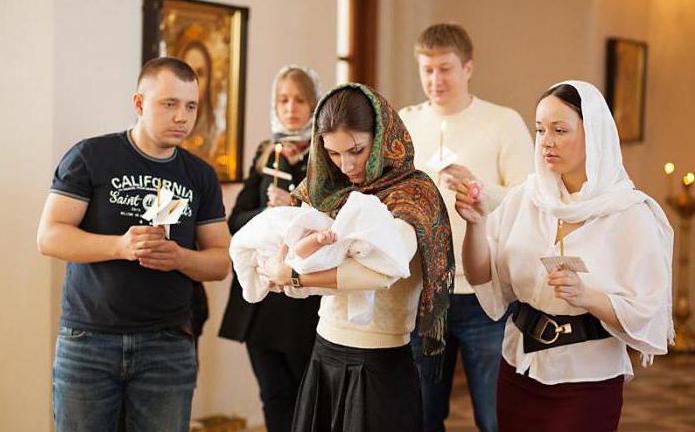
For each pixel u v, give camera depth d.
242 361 5.64
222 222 3.67
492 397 4.14
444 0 8.09
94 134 4.67
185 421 3.54
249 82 5.59
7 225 4.58
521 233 3.08
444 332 2.84
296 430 3.01
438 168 3.51
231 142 5.48
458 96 4.25
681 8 8.54
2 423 4.68
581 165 2.97
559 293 2.81
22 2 4.52
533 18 7.82
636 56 8.33
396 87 7.77
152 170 3.45
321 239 2.63
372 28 7.54
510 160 4.20
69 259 3.32
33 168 4.52
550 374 2.97
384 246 2.59
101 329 3.36
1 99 4.57
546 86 7.79
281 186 4.39
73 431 3.39
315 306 4.27
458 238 4.13
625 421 6.18
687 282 8.62
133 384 3.45
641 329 2.87
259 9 5.61
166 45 5.06
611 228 2.93
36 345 4.54
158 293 3.41
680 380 7.25
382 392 2.85
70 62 4.54
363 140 2.75
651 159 8.75
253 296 2.91
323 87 6.05
